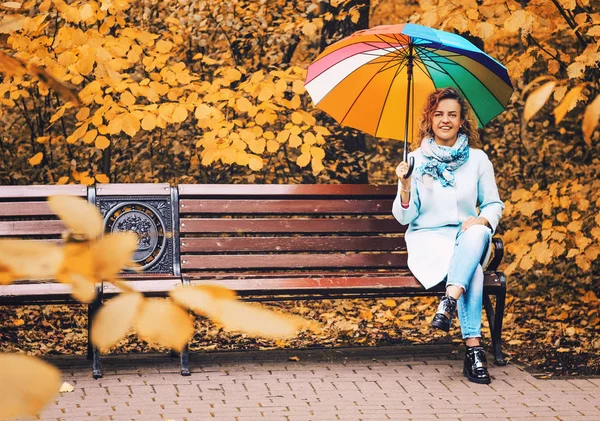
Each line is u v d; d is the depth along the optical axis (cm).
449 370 482
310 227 524
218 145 573
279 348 549
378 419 393
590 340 571
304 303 697
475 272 463
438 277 471
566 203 597
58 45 565
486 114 514
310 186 526
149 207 507
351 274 505
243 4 725
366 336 591
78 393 427
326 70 518
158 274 498
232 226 514
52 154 787
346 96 521
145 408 404
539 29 584
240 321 55
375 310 681
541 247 578
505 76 491
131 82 607
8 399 47
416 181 492
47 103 753
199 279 474
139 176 784
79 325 618
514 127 952
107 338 53
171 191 510
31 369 49
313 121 603
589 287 761
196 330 591
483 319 654
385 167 939
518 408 412
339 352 516
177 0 727
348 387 446
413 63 513
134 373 466
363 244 527
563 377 471
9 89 604
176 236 505
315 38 810
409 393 437
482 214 488
